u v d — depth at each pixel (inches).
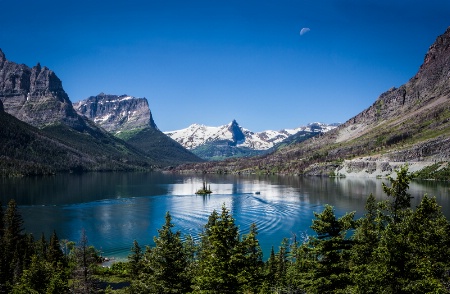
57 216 7411.4
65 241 5029.5
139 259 3627.0
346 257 1534.2
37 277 2519.7
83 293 2632.9
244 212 7701.8
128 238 5605.3
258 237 5467.5
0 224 4446.4
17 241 3909.9
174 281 1820.9
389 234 1328.7
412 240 1358.3
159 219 7071.9
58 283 2411.4
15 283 3198.8
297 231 5816.9
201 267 2026.3
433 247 1451.8
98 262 4375.0
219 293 1625.2
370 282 1266.0
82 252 2721.5
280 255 3201.3
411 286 1203.2
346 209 7618.1
